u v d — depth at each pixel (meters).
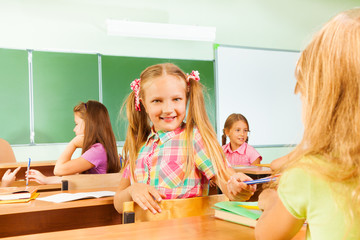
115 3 4.96
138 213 1.04
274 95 5.62
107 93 4.82
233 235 0.75
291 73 5.76
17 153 4.44
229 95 5.36
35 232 1.44
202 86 1.17
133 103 1.25
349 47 0.48
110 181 1.72
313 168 0.47
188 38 4.96
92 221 1.53
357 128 0.46
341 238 0.46
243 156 3.35
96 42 4.85
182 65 5.16
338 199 0.46
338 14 0.52
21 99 4.46
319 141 0.48
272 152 5.54
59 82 4.62
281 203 0.51
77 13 4.79
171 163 1.10
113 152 2.21
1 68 4.39
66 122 4.63
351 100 0.47
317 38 0.52
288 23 5.85
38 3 4.62
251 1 5.66
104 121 2.21
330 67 0.48
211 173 1.08
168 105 1.09
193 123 1.14
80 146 2.36
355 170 0.46
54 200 1.29
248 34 5.62
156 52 5.11
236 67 5.43
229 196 1.01
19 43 4.51
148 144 1.19
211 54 5.36
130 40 4.99
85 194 1.38
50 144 4.56
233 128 3.37
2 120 4.38
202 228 0.81
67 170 2.05
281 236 0.53
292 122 5.69
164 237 0.73
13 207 1.18
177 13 5.27
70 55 4.68
